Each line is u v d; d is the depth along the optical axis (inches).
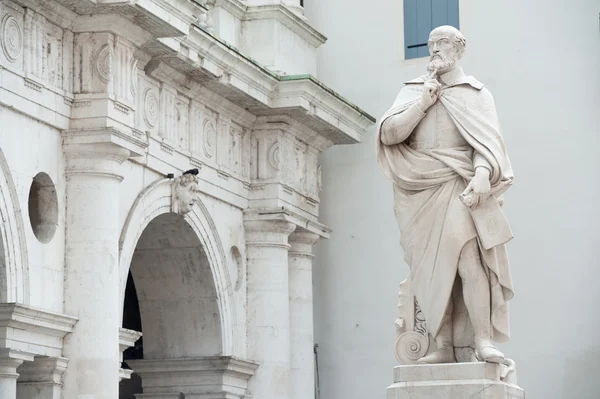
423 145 739.4
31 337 1096.2
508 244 1547.7
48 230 1144.2
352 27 1654.8
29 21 1109.7
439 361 729.0
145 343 1448.1
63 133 1153.4
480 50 1590.8
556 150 1545.3
